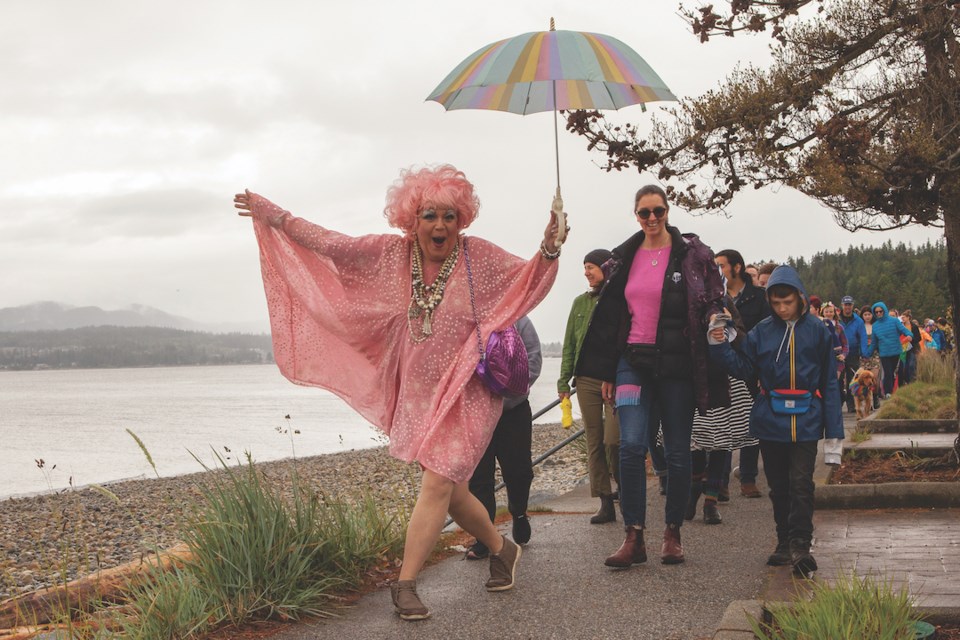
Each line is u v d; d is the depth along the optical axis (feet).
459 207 16.61
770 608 13.70
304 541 17.30
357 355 17.79
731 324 18.30
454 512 16.96
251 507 17.17
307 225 17.43
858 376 54.29
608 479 24.39
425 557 16.02
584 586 17.40
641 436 18.76
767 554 19.67
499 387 16.39
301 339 17.97
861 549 18.79
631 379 18.94
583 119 28.58
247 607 15.71
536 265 16.42
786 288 18.08
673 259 18.79
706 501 23.71
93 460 102.01
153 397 342.44
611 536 22.44
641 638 14.16
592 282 24.62
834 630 11.71
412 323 16.69
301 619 15.88
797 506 17.70
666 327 18.63
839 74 26.78
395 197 16.78
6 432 152.56
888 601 12.69
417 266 16.84
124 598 16.42
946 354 80.53
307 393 374.22
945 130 24.91
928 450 27.76
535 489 45.06
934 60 25.26
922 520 21.61
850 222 27.55
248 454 18.60
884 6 25.40
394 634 14.88
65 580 16.52
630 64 16.30
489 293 16.76
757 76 27.66
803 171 26.58
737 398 23.25
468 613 15.92
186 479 67.56
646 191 18.97
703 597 16.33
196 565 16.37
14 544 40.60
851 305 62.75
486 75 15.94
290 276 17.76
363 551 18.58
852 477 26.12
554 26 16.83
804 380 18.02
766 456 18.70
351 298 17.30
